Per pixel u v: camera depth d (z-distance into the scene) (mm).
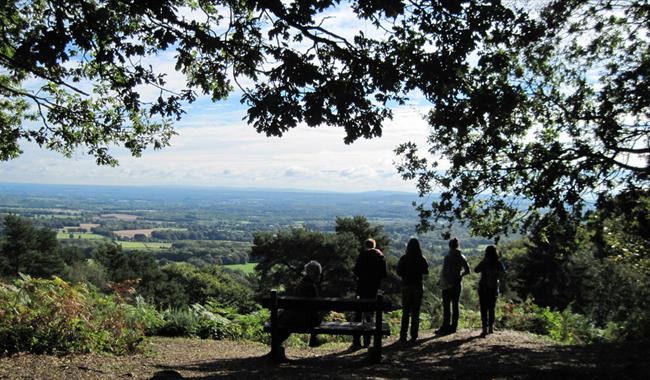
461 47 6461
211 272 63250
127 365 5969
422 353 7879
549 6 10289
